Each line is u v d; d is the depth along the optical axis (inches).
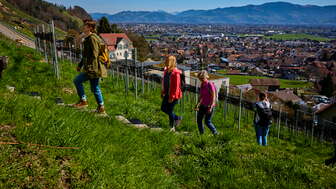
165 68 295.1
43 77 418.9
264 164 218.8
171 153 226.2
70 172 140.6
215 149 235.5
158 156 211.5
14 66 422.9
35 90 361.7
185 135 278.2
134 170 166.7
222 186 186.5
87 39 240.2
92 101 344.8
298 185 196.9
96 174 144.0
